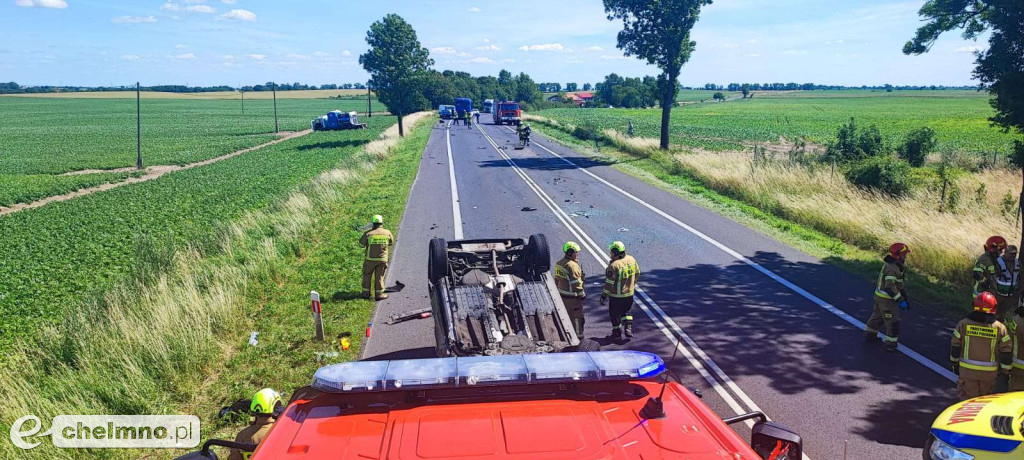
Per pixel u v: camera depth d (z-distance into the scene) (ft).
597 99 574.56
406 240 56.54
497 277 30.42
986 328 23.48
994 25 39.17
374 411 12.51
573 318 31.91
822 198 66.95
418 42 175.94
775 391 27.89
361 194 82.48
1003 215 58.23
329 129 253.03
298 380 29.43
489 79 579.89
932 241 48.39
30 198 105.91
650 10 117.39
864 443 23.58
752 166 87.40
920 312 37.40
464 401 12.88
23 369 30.58
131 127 322.14
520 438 11.44
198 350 30.86
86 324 33.14
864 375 29.30
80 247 60.23
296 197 73.51
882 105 555.69
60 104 625.82
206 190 97.30
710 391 27.99
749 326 35.65
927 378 28.86
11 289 46.75
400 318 36.70
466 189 84.69
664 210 70.03
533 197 78.28
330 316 37.91
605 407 12.76
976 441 19.36
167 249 47.32
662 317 37.42
